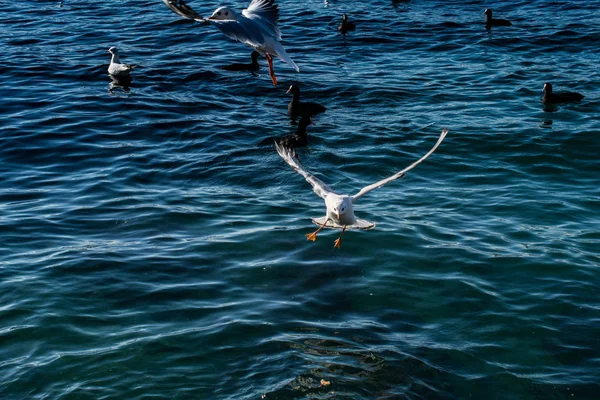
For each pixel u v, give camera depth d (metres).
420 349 11.81
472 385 11.02
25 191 18.08
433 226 16.09
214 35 34.28
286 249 15.07
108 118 23.27
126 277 13.94
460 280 13.86
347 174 19.03
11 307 12.85
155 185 18.45
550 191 18.05
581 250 15.00
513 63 29.67
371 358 11.50
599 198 17.61
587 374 11.36
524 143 20.84
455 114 23.50
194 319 12.60
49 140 21.34
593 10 38.91
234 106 24.77
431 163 19.69
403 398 10.59
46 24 36.44
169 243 15.38
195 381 10.93
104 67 28.89
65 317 12.59
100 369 11.22
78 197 17.70
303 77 27.83
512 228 16.03
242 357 11.49
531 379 11.20
